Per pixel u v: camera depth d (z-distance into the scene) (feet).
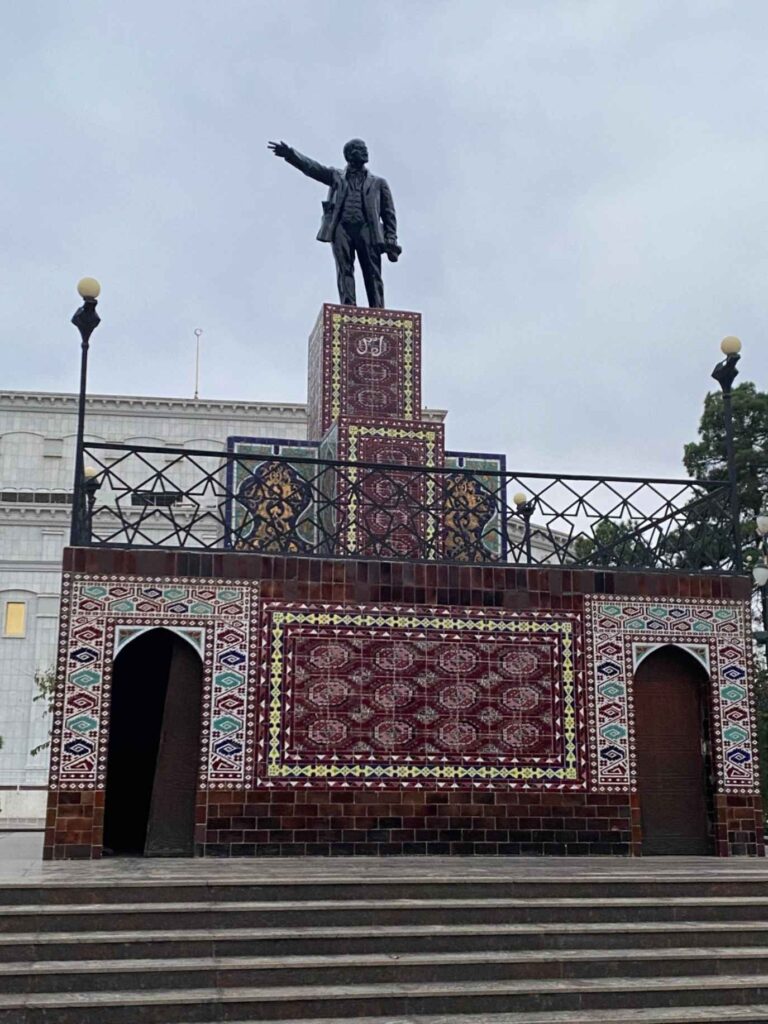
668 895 29.30
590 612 39.55
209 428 120.06
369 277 50.83
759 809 39.19
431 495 46.26
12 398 118.32
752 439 83.30
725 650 40.29
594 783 38.27
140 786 40.78
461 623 38.60
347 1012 23.76
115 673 40.93
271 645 37.22
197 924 26.21
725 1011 24.57
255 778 36.19
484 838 37.19
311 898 27.63
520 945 26.55
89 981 23.88
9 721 103.50
